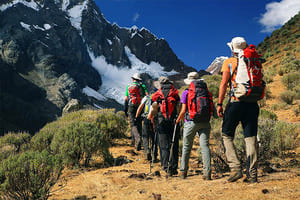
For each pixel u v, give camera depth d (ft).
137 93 23.50
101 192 11.10
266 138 17.15
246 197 8.25
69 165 18.48
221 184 10.29
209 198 8.67
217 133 25.05
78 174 16.24
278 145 17.54
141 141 24.53
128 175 14.48
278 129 18.69
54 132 23.56
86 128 19.51
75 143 18.20
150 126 19.06
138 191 10.53
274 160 15.83
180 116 13.03
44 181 11.82
